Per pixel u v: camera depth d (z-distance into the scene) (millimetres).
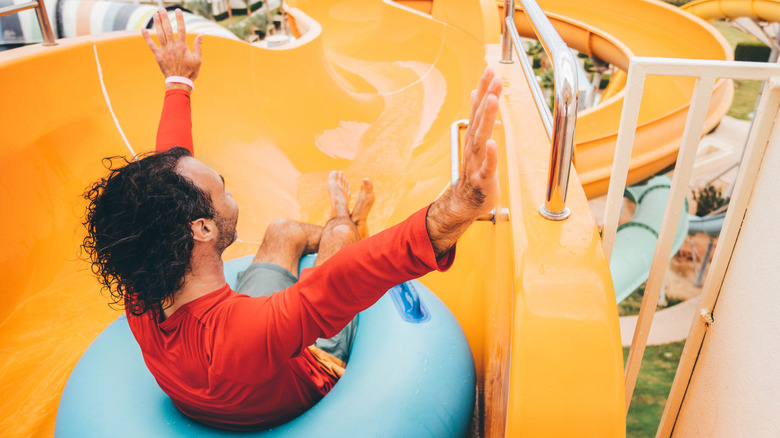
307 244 2043
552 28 1022
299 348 1002
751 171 1087
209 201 1046
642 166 5312
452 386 1450
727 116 21578
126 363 1404
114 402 1278
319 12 7859
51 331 2117
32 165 2385
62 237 2414
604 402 848
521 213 1090
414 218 920
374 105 4359
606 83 20531
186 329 1035
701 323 1307
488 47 3164
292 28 6953
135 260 973
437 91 4297
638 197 9320
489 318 1596
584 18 9984
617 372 858
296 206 3180
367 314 1656
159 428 1193
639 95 1022
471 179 818
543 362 867
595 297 911
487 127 760
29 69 2424
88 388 1340
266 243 1956
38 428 1750
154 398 1295
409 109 4180
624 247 7430
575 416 849
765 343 998
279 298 1005
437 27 4949
